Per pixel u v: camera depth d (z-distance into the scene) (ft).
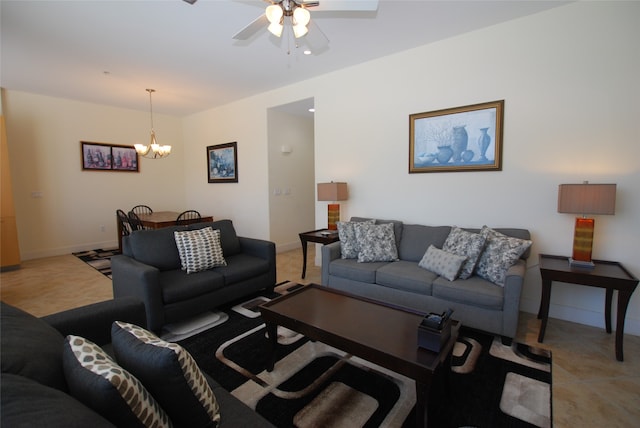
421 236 10.56
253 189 17.92
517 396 5.93
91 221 18.80
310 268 14.51
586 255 7.91
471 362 7.02
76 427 2.14
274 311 6.63
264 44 10.63
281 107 16.26
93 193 18.80
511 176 9.68
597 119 8.36
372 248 10.44
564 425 5.24
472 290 7.87
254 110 17.20
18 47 10.75
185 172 22.76
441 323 5.08
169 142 21.99
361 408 5.63
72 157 17.92
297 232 18.97
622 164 8.15
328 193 12.75
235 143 18.51
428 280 8.60
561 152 8.87
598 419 5.36
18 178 16.21
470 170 10.34
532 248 9.46
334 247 10.83
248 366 6.93
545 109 9.02
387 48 11.17
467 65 10.14
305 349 7.60
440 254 9.12
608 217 8.39
